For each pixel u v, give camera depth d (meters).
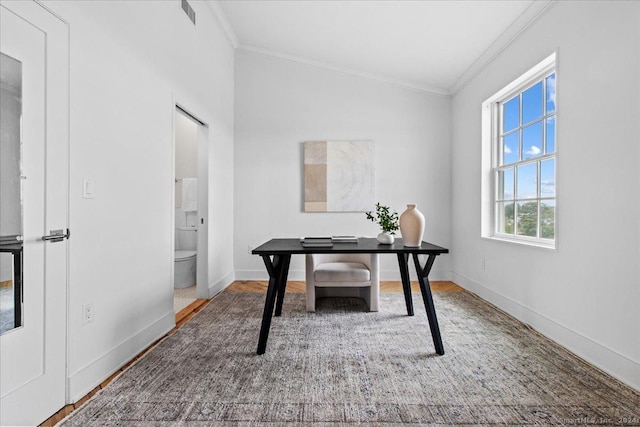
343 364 2.18
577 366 2.14
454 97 4.67
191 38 3.34
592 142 2.20
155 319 2.65
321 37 4.19
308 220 4.82
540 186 3.01
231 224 4.71
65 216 1.74
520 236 3.26
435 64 4.19
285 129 4.83
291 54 4.77
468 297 3.86
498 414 1.64
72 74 1.79
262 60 4.83
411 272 4.80
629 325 1.92
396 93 4.81
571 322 2.39
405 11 3.32
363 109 4.81
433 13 3.25
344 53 4.46
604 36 2.10
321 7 3.57
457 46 3.70
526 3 2.79
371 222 4.78
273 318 3.12
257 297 3.89
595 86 2.17
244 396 1.79
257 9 3.85
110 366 2.08
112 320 2.12
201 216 3.82
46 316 1.62
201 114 3.61
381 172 4.80
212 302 3.68
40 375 1.59
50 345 1.64
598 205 2.14
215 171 4.04
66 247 1.74
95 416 1.62
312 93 4.83
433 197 4.79
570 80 2.40
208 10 3.78
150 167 2.59
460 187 4.46
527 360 2.23
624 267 1.95
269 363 2.19
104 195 2.05
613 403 1.73
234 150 4.83
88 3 1.91
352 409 1.68
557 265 2.54
